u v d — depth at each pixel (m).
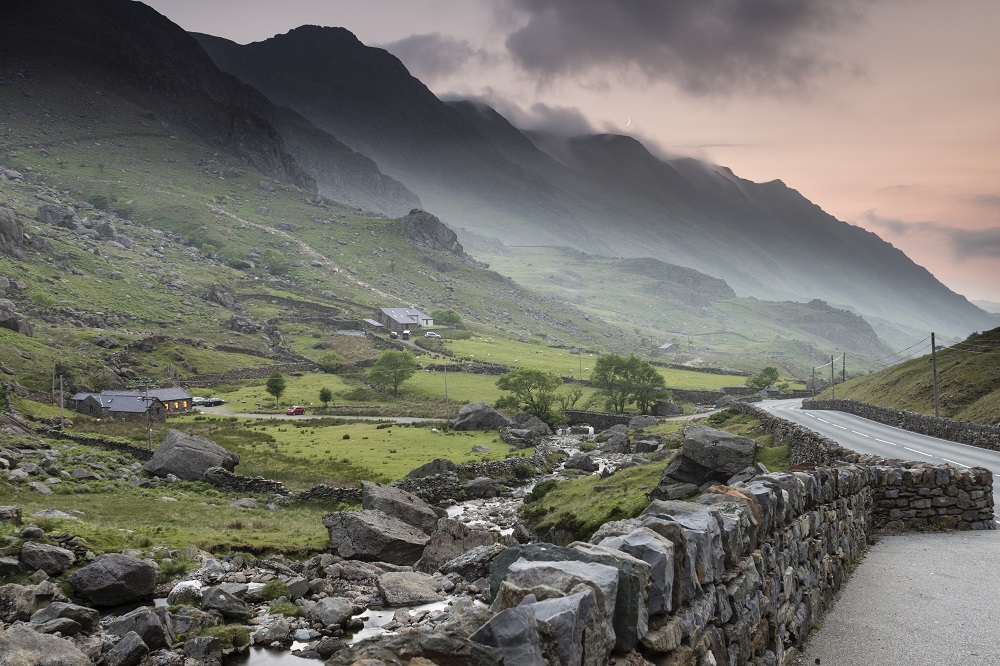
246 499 58.66
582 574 6.25
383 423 128.88
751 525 10.58
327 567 32.19
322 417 139.75
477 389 175.62
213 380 183.88
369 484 50.62
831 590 16.33
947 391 87.38
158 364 185.88
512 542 40.59
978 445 55.03
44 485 49.47
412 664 4.99
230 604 24.09
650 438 95.31
